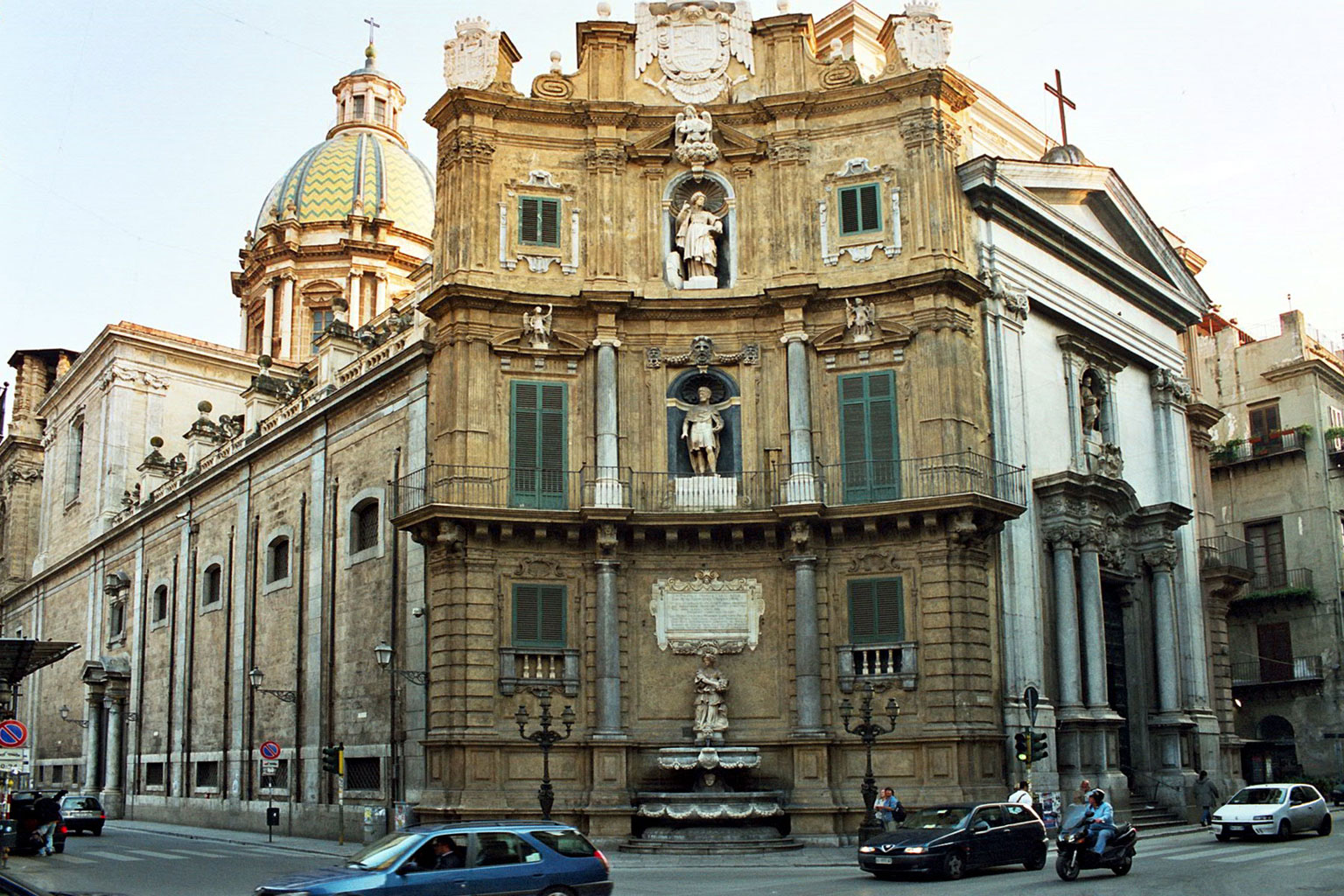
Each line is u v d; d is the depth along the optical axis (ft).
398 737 115.24
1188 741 129.08
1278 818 102.22
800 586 106.83
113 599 195.62
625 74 119.75
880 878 79.00
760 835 99.91
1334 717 172.86
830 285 113.19
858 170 115.03
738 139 116.57
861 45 132.26
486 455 110.11
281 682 140.26
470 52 117.70
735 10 120.47
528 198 116.06
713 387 114.11
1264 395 190.08
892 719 100.27
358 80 254.27
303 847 116.67
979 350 113.60
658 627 108.88
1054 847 98.99
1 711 122.52
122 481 202.08
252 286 231.50
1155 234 143.13
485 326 112.06
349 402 131.34
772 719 106.93
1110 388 132.67
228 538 158.71
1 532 260.21
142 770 177.17
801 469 108.99
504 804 102.83
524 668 106.83
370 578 124.06
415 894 55.57
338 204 231.30
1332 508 179.32
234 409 214.07
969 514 104.27
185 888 80.64
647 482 111.34
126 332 203.62
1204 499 152.97
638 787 105.60
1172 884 72.02
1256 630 183.32
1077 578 117.29
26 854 109.81
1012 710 106.32
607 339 112.37
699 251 115.14
